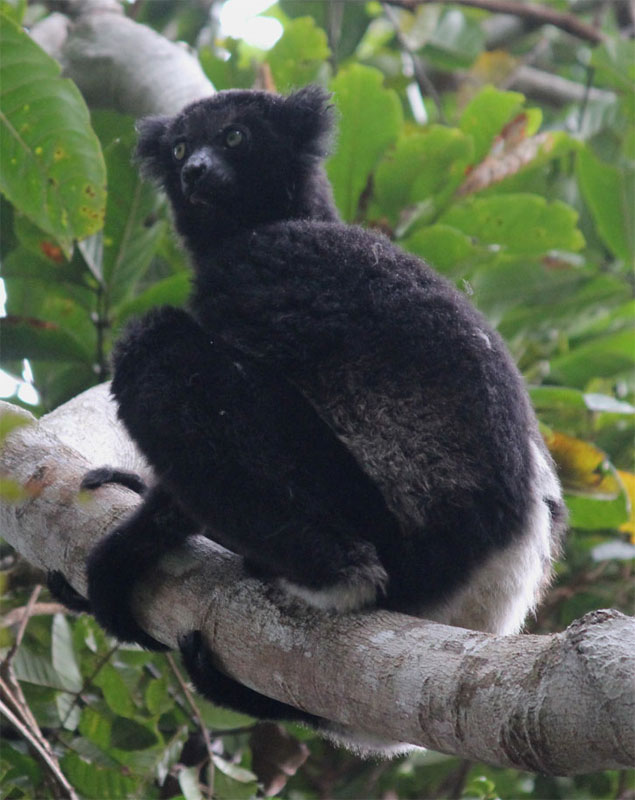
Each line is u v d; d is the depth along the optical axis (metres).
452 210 12.28
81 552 7.09
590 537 12.30
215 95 10.04
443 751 4.95
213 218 9.43
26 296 11.67
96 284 11.46
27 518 7.42
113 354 6.64
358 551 6.07
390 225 12.26
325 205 9.85
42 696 9.34
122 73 12.63
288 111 9.74
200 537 6.99
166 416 6.29
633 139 15.08
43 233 11.09
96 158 9.23
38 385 11.72
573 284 12.61
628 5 20.05
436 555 6.30
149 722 9.15
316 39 13.55
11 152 9.19
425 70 19.19
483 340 6.73
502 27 20.09
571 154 15.28
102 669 9.29
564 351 12.95
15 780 8.62
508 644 4.92
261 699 7.19
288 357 6.86
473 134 12.67
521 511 6.52
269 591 6.21
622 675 4.25
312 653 5.70
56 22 13.48
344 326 6.82
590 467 10.50
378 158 12.16
